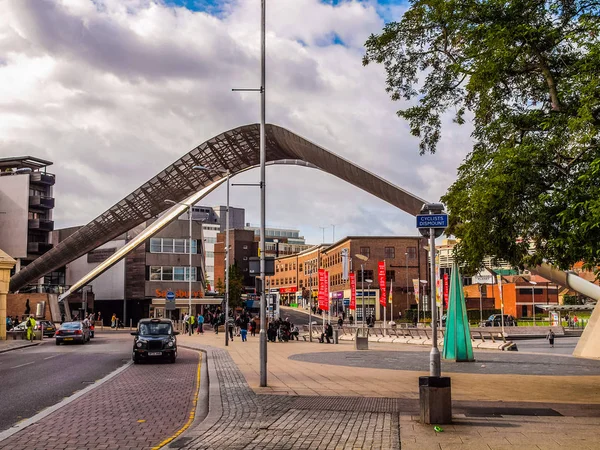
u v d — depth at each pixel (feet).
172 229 276.62
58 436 31.96
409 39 60.90
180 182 228.02
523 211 48.67
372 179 133.18
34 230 305.32
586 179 43.01
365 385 53.83
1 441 30.66
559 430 31.42
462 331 92.02
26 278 275.59
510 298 301.43
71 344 142.82
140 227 280.31
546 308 223.92
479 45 50.62
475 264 52.85
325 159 152.46
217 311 270.87
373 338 165.89
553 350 130.93
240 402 42.63
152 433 32.89
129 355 102.32
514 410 38.58
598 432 30.81
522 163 46.52
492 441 28.50
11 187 300.61
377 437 29.78
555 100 49.90
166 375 67.51
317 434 30.83
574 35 46.47
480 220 49.80
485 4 49.34
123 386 56.39
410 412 37.88
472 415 36.47
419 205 127.54
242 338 144.05
